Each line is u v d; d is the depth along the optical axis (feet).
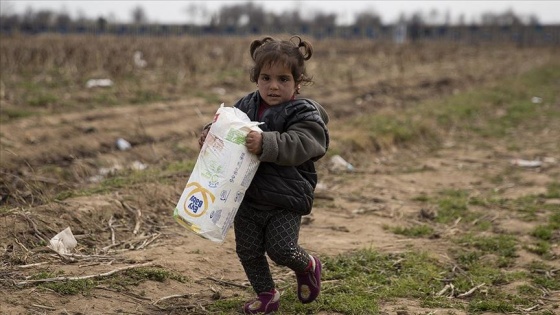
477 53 137.49
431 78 74.02
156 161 31.07
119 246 18.40
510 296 16.67
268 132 12.73
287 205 13.20
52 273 15.60
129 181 24.25
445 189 28.32
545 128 46.52
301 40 13.37
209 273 16.98
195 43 103.30
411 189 28.09
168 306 14.80
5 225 18.01
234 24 197.98
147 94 47.21
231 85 57.36
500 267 18.99
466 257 19.43
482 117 50.08
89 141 32.50
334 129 37.47
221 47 102.63
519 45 169.99
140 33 152.25
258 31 187.01
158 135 35.55
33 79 51.75
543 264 19.04
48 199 20.83
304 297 14.32
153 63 69.67
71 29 147.13
